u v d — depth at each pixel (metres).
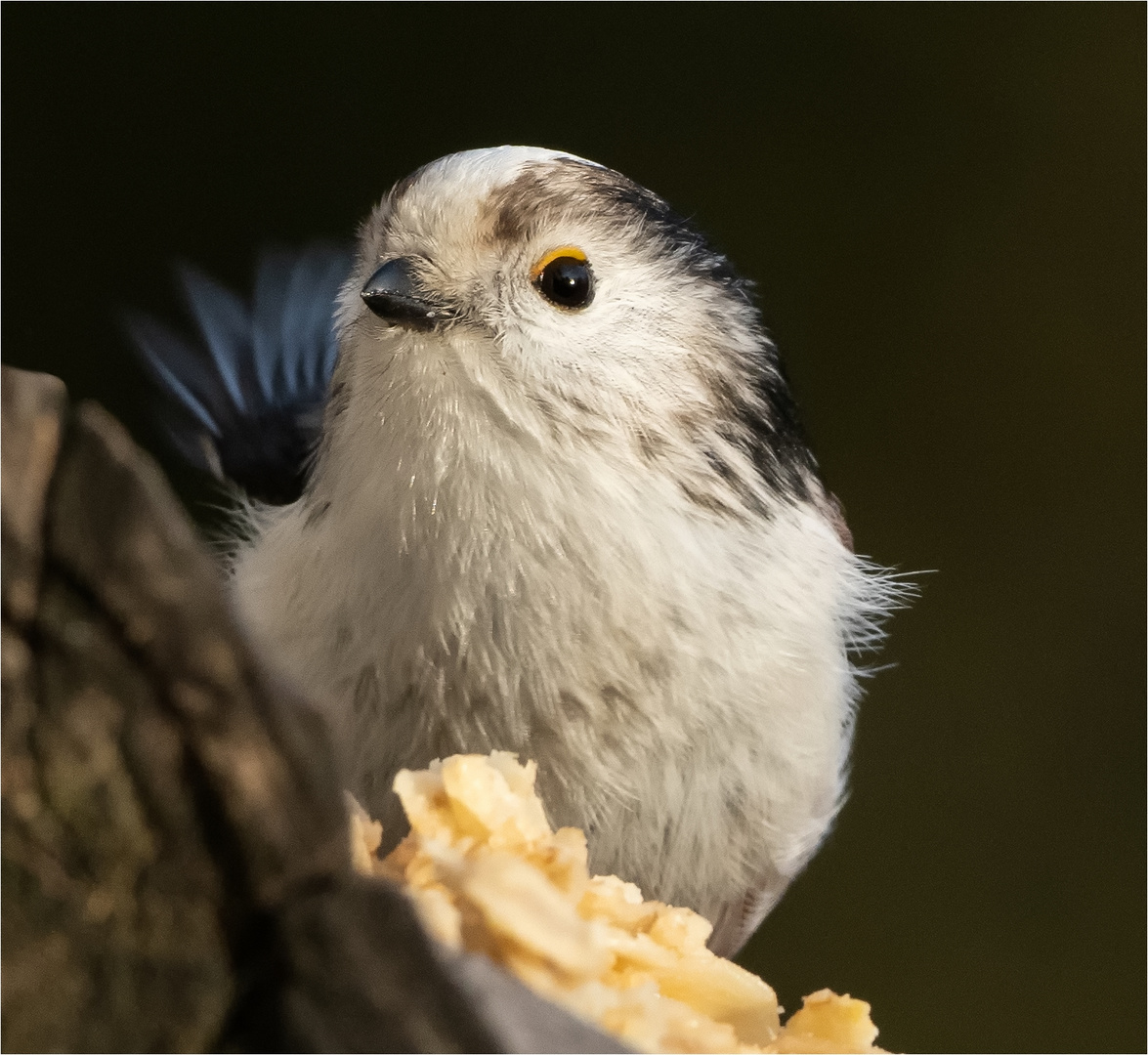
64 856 1.08
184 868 1.09
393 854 1.39
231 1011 1.09
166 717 1.09
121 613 1.09
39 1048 1.07
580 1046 1.21
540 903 1.38
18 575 1.08
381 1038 1.09
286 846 1.11
